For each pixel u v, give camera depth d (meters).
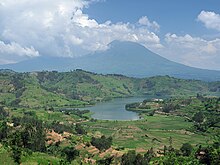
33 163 158.62
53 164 165.50
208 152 179.25
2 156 156.00
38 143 192.25
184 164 171.62
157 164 182.12
